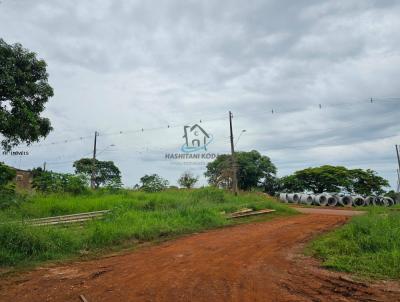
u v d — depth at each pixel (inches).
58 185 980.6
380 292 289.7
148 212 701.9
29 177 1535.4
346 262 381.1
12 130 677.9
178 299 264.2
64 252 432.1
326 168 2031.3
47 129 757.9
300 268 362.6
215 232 616.7
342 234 509.7
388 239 440.5
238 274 333.4
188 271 345.1
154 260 398.3
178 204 842.2
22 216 592.4
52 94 743.7
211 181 1939.0
